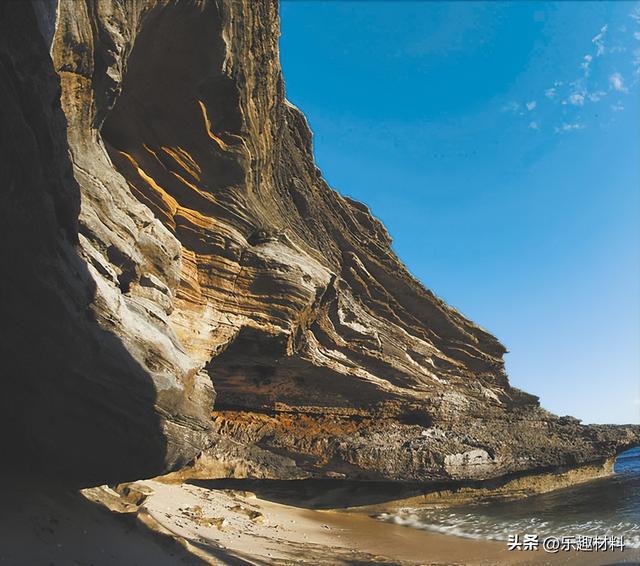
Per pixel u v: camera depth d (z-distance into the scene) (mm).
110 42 11828
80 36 11078
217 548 12141
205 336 19359
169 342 11906
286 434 27625
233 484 25625
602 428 39375
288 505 26562
